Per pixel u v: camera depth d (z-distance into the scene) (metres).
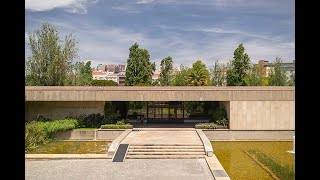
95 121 31.95
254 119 30.31
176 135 27.80
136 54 55.66
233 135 30.30
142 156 21.75
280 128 30.22
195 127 31.44
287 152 24.16
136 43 55.81
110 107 34.22
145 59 56.50
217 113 32.47
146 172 17.84
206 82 49.31
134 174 17.41
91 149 25.20
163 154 22.19
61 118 32.38
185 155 22.00
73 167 18.94
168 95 30.95
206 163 20.12
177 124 35.19
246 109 30.34
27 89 30.55
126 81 55.97
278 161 20.81
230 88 30.45
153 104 36.72
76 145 27.05
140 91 31.00
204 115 39.41
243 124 30.33
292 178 15.91
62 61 41.66
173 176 17.02
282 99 30.14
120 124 31.52
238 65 49.00
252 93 30.25
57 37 41.69
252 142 29.20
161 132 29.78
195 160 21.03
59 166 19.22
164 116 37.12
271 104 30.25
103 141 29.44
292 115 30.14
